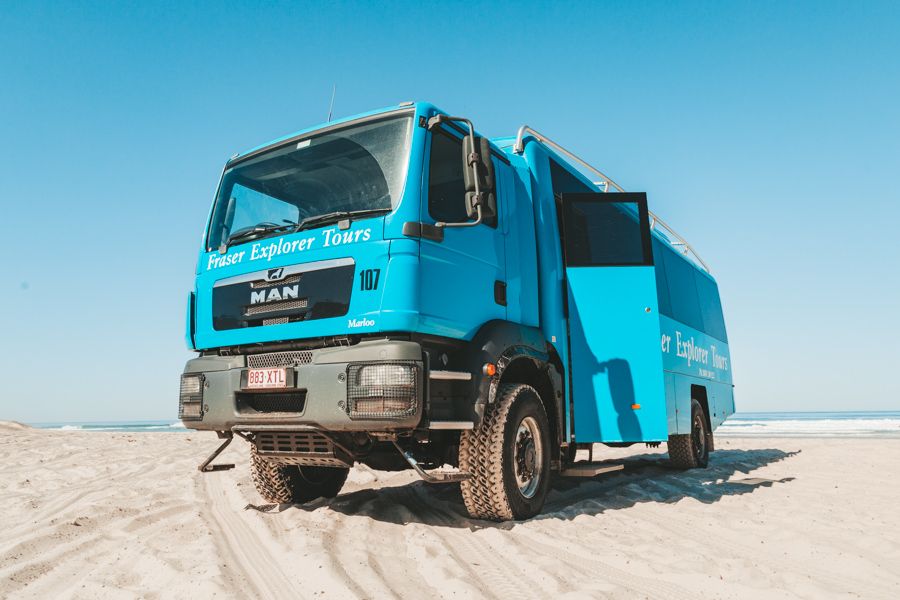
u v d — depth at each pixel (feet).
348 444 16.60
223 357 17.54
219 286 18.43
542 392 20.52
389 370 14.47
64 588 12.39
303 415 15.37
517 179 21.21
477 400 16.67
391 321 14.93
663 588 12.14
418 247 15.69
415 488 24.30
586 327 21.94
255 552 14.39
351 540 15.02
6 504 22.33
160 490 23.99
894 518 18.83
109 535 16.25
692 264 37.96
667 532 16.84
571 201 22.71
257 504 20.93
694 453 33.01
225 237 19.21
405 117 17.04
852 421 150.61
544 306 21.03
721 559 13.89
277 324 16.69
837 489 25.07
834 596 11.52
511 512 17.43
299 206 17.95
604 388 21.67
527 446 18.70
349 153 17.57
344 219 16.31
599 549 14.80
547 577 12.34
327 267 16.19
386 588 11.62
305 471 21.26
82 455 37.47
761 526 17.84
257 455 19.72
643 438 21.62
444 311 16.16
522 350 18.53
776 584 12.28
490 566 13.29
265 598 11.38
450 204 17.28
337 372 14.99
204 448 41.96
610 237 22.79
